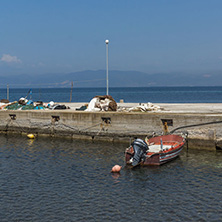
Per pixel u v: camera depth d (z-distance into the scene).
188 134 27.47
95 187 18.11
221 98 99.12
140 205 15.59
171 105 40.75
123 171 21.17
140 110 32.50
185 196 16.66
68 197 16.66
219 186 18.08
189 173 20.61
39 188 17.97
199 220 13.95
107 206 15.50
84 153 26.41
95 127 31.83
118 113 30.50
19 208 15.35
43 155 25.94
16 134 37.16
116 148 28.16
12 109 39.19
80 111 33.59
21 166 22.50
